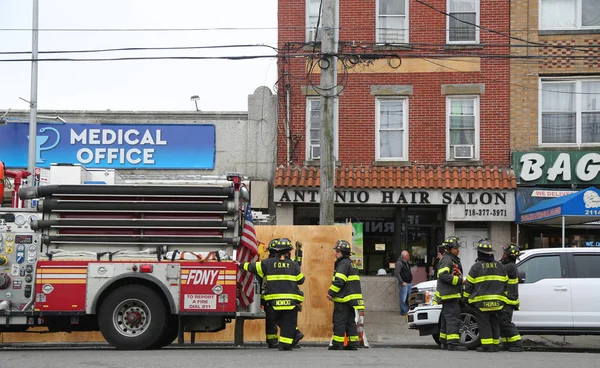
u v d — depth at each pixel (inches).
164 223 458.3
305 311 569.9
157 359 394.0
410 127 813.9
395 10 827.4
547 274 528.7
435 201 783.1
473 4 822.5
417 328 542.9
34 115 756.6
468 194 781.3
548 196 772.0
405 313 759.7
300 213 821.2
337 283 466.9
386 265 812.0
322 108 594.6
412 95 814.5
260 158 824.9
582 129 802.2
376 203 786.8
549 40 806.5
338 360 397.7
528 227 799.7
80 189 458.9
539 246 799.1
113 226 458.6
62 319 472.4
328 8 600.4
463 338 514.9
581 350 559.8
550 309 520.7
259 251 569.9
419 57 799.1
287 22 829.8
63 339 575.5
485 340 481.7
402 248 808.3
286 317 462.9
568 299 520.4
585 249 532.7
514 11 811.4
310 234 577.3
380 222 814.5
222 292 451.8
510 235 789.2
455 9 823.7
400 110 821.9
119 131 829.2
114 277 449.7
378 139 817.5
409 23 822.5
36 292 449.7
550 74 804.0
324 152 589.6
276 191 791.7
